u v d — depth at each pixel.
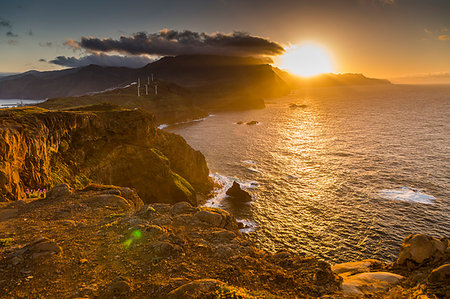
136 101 185.50
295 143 113.06
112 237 12.69
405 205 55.56
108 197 18.03
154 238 12.48
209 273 10.37
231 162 88.94
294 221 51.72
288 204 58.66
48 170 33.97
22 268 10.02
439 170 74.81
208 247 12.13
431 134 122.19
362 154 93.31
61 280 9.48
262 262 11.59
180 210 15.93
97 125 52.91
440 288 9.66
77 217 15.23
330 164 83.56
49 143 38.34
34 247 11.20
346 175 73.75
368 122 162.75
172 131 149.00
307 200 60.03
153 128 63.28
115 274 9.99
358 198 59.66
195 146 111.81
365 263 14.41
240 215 54.75
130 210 16.78
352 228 48.41
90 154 50.16
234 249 12.30
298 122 171.62
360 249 42.75
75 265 10.41
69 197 18.25
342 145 107.12
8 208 16.34
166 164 59.34
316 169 79.62
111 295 8.75
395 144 105.75
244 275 10.39
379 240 44.69
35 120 36.28
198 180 71.25
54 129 40.75
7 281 9.27
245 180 73.56
